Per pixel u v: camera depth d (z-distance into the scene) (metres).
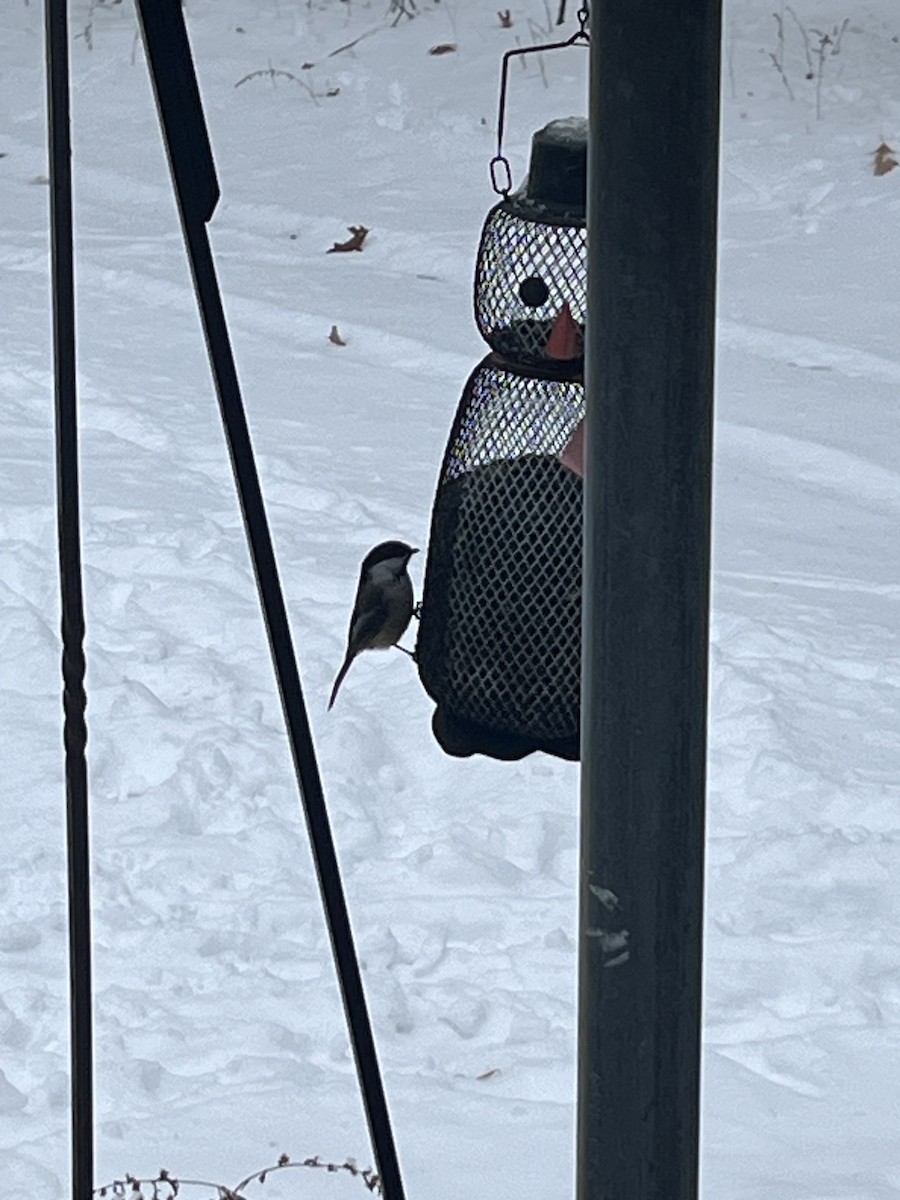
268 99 15.91
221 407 2.49
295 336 11.11
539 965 5.21
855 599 7.71
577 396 3.52
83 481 8.78
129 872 5.66
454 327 11.24
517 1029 4.92
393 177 14.22
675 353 2.24
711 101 2.21
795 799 6.03
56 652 6.93
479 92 15.84
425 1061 4.80
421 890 5.59
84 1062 2.46
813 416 9.74
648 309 2.23
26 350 10.72
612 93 2.20
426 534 8.27
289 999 5.06
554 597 3.52
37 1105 4.60
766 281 11.85
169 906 5.50
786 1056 4.80
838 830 5.86
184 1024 4.95
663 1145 2.39
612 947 2.35
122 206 13.84
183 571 7.75
